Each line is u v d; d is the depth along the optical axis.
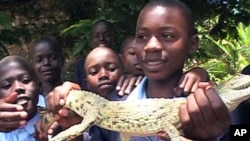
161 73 0.94
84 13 2.40
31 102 1.15
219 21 2.32
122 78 1.28
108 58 1.60
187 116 0.80
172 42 0.92
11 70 1.15
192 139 0.83
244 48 4.02
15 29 2.22
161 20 0.92
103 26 1.99
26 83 1.15
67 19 2.44
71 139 0.88
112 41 2.02
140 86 1.02
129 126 0.87
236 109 1.02
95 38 2.00
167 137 0.85
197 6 2.20
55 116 0.92
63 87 0.92
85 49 2.17
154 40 0.92
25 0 2.34
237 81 0.88
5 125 1.04
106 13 2.15
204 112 0.78
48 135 0.94
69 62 2.44
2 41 2.14
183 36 0.93
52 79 1.82
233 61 3.89
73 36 2.20
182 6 0.95
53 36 2.42
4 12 2.08
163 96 0.97
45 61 1.80
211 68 3.68
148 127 0.86
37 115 1.16
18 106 1.04
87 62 1.62
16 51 2.43
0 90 1.14
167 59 0.93
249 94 0.87
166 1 0.94
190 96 0.81
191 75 1.00
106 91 1.59
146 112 0.86
